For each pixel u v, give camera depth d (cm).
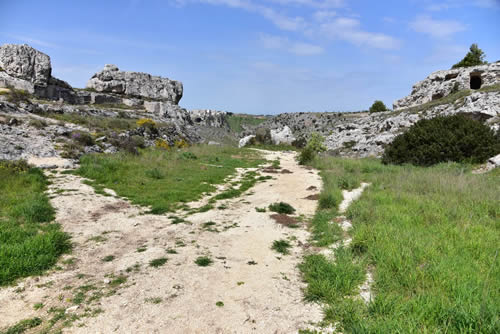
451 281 389
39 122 1783
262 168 1841
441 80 4694
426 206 759
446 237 554
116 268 521
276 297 419
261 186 1305
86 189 1058
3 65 3625
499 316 307
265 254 586
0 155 1245
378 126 3684
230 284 459
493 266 427
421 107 3844
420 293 371
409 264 440
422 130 1783
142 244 646
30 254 522
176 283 461
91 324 359
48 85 3938
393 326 307
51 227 697
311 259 531
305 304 398
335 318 357
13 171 1105
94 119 2600
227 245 637
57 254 570
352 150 3094
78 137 1755
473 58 5450
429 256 467
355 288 418
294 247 623
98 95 4825
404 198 847
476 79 4125
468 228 588
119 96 5747
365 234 579
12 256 506
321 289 415
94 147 1764
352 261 499
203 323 359
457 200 802
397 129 3159
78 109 3192
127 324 358
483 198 793
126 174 1335
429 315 327
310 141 2994
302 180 1412
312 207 932
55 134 1725
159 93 6612
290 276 488
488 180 1050
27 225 690
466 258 459
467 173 1274
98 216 825
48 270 511
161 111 5541
